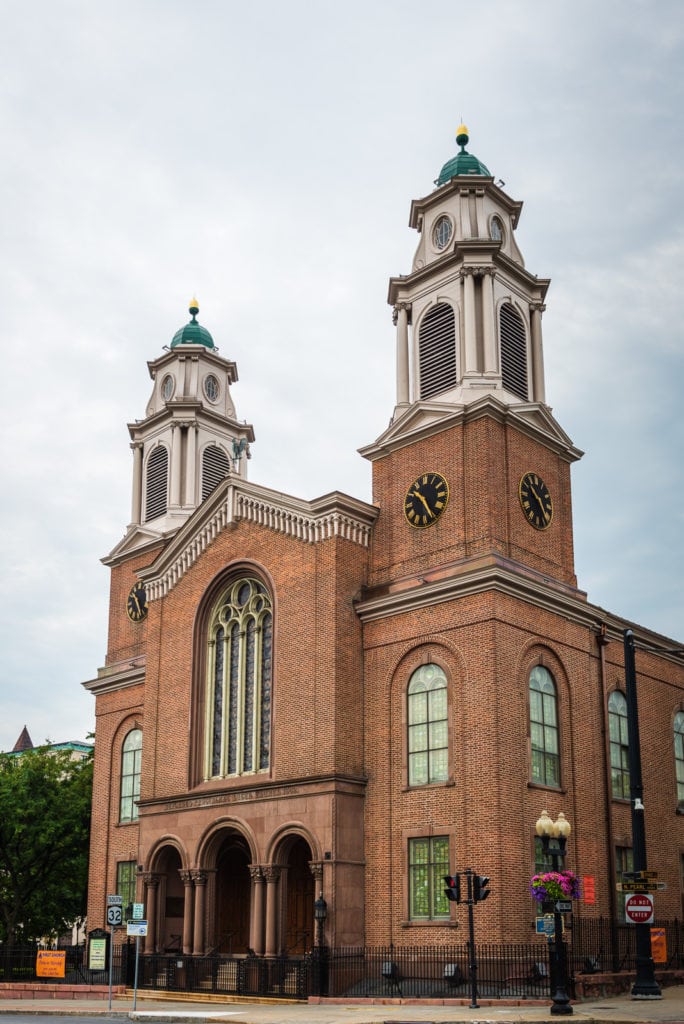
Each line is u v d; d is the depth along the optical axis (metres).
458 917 34.28
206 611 45.09
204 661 44.66
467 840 34.75
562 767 37.81
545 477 42.47
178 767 43.81
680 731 47.78
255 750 41.22
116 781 51.91
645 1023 23.39
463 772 35.59
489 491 39.06
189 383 57.44
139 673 51.72
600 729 40.84
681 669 48.97
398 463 42.22
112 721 53.06
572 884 27.56
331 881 36.19
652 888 30.61
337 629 39.12
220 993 36.69
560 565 41.94
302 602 40.59
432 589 37.84
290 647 40.50
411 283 45.66
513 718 35.91
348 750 38.19
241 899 43.47
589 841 38.16
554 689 38.62
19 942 54.69
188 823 42.03
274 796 38.97
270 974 36.12
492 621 36.16
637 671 45.31
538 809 36.00
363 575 41.03
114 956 44.81
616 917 38.59
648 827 43.59
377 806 37.72
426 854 36.00
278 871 38.31
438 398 42.69
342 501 40.47
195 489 55.53
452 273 44.31
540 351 45.41
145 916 42.91
